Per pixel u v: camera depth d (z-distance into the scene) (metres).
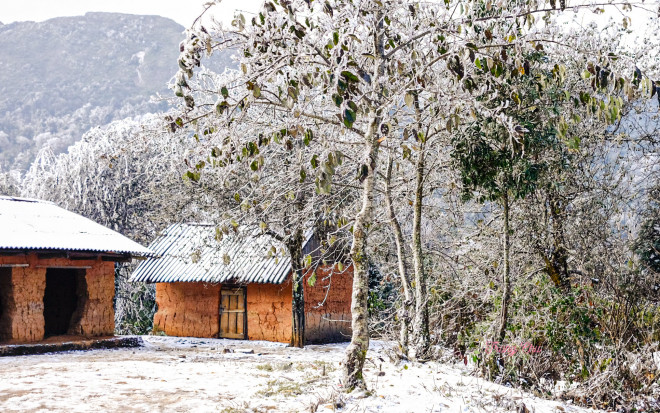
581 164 15.26
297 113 8.15
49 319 20.33
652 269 16.45
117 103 181.62
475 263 16.02
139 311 30.03
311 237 21.09
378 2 8.69
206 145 9.16
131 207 33.06
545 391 10.05
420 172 12.84
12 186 43.94
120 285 30.73
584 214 15.38
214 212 18.50
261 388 8.96
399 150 12.92
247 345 20.14
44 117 171.88
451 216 16.58
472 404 8.08
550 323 11.02
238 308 22.55
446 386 9.05
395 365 11.21
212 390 8.80
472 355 11.09
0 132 148.25
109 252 17.77
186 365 12.31
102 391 8.71
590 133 14.48
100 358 14.52
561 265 15.61
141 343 19.00
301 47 8.61
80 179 34.12
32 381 9.66
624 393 9.96
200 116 9.27
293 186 12.75
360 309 8.45
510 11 9.95
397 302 15.46
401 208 14.93
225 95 8.62
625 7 8.33
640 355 10.46
